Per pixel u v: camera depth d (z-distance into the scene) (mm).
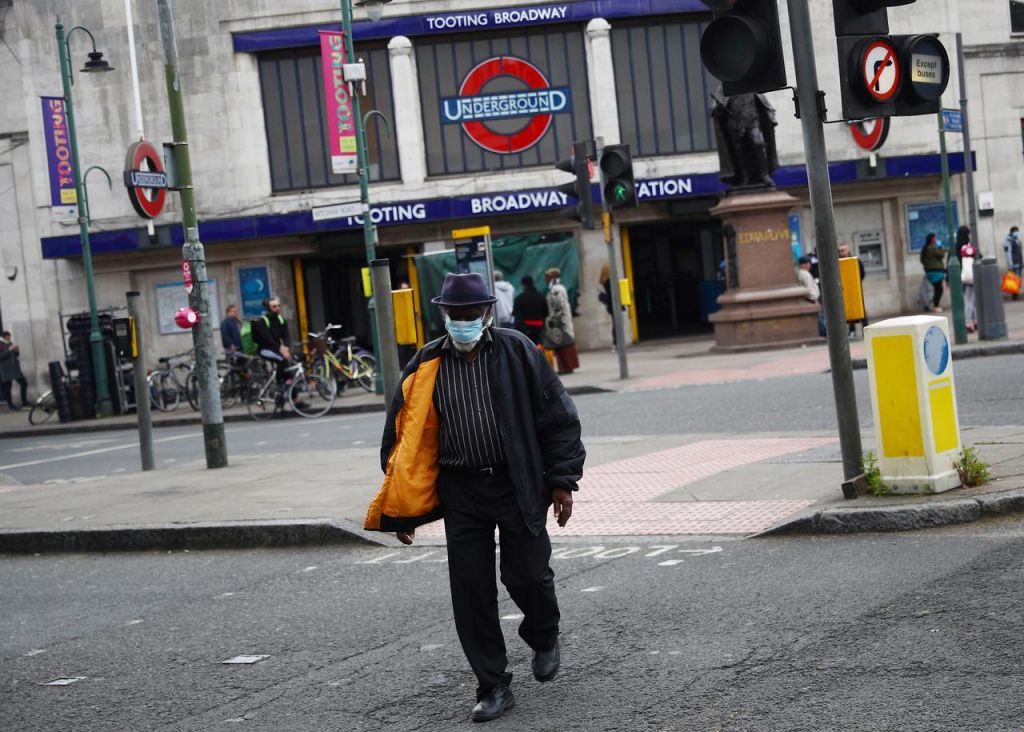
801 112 9109
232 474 14453
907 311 35188
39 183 34688
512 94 34156
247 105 33844
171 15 15102
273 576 9594
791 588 7402
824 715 5262
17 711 6637
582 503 10875
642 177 33844
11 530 11797
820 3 34094
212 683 6820
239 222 33531
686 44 34438
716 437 13578
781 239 25734
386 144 34062
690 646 6516
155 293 34656
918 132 34875
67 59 28656
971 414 13234
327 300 35281
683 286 35875
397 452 5945
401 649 7125
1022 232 36062
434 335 30766
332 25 33750
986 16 35719
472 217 34125
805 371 19922
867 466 10039
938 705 5223
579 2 33812
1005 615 6309
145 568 10438
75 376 29672
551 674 6070
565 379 23875
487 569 5898
